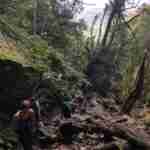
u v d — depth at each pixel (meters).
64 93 14.50
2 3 17.36
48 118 12.57
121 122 15.58
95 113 16.03
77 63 26.77
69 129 11.98
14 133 9.45
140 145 11.62
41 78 12.94
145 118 18.62
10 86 11.19
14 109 11.01
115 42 32.62
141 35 31.28
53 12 30.62
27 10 24.55
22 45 14.57
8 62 11.25
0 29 13.83
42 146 10.57
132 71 27.62
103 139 11.94
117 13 29.52
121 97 26.75
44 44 17.44
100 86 26.89
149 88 26.97
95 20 31.28
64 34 29.39
